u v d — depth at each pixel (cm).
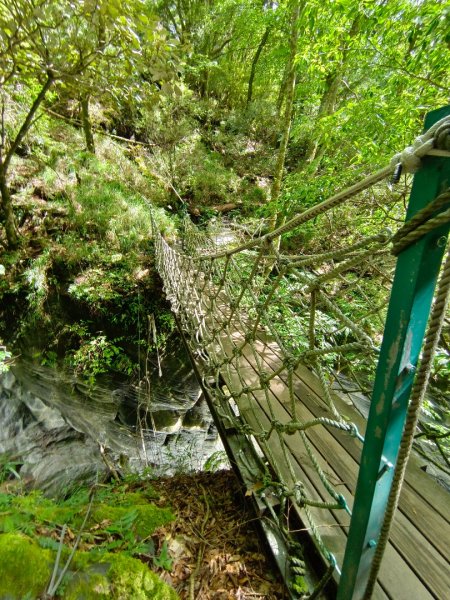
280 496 112
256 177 839
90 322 444
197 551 124
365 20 204
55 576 90
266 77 895
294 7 358
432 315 46
